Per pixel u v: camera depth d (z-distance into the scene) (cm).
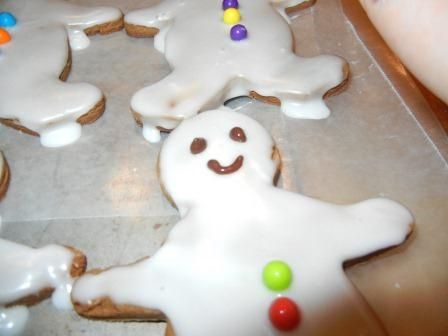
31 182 20
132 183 19
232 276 15
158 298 15
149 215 18
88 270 17
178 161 18
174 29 23
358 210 16
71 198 19
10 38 23
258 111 21
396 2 16
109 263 17
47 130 21
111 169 20
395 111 21
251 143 18
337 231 16
